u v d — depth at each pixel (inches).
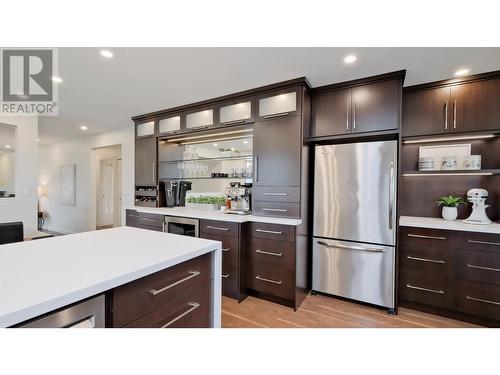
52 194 240.5
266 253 91.8
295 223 85.4
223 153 128.9
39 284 29.0
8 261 37.6
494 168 87.0
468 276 76.9
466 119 84.1
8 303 24.4
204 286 47.9
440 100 88.2
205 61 77.2
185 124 122.3
